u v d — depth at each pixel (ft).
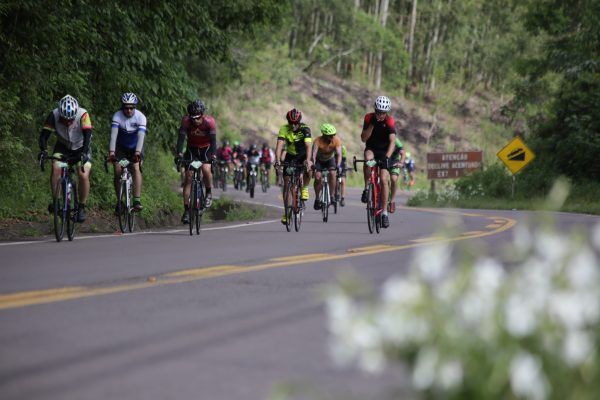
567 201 246.68
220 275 62.13
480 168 284.61
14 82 129.29
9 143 120.47
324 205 141.79
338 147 141.49
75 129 96.58
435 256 20.44
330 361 34.35
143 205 142.61
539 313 19.62
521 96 347.77
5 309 46.42
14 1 121.60
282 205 209.15
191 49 176.35
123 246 88.22
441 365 18.69
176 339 38.58
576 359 19.22
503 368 18.56
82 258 74.90
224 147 299.99
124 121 109.91
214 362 33.99
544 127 289.53
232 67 249.75
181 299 50.47
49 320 43.14
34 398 28.37
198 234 108.68
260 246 88.99
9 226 111.34
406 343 19.20
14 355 35.01
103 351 35.91
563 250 20.77
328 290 20.07
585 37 290.76
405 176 449.48
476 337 19.13
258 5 203.10
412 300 19.25
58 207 94.79
